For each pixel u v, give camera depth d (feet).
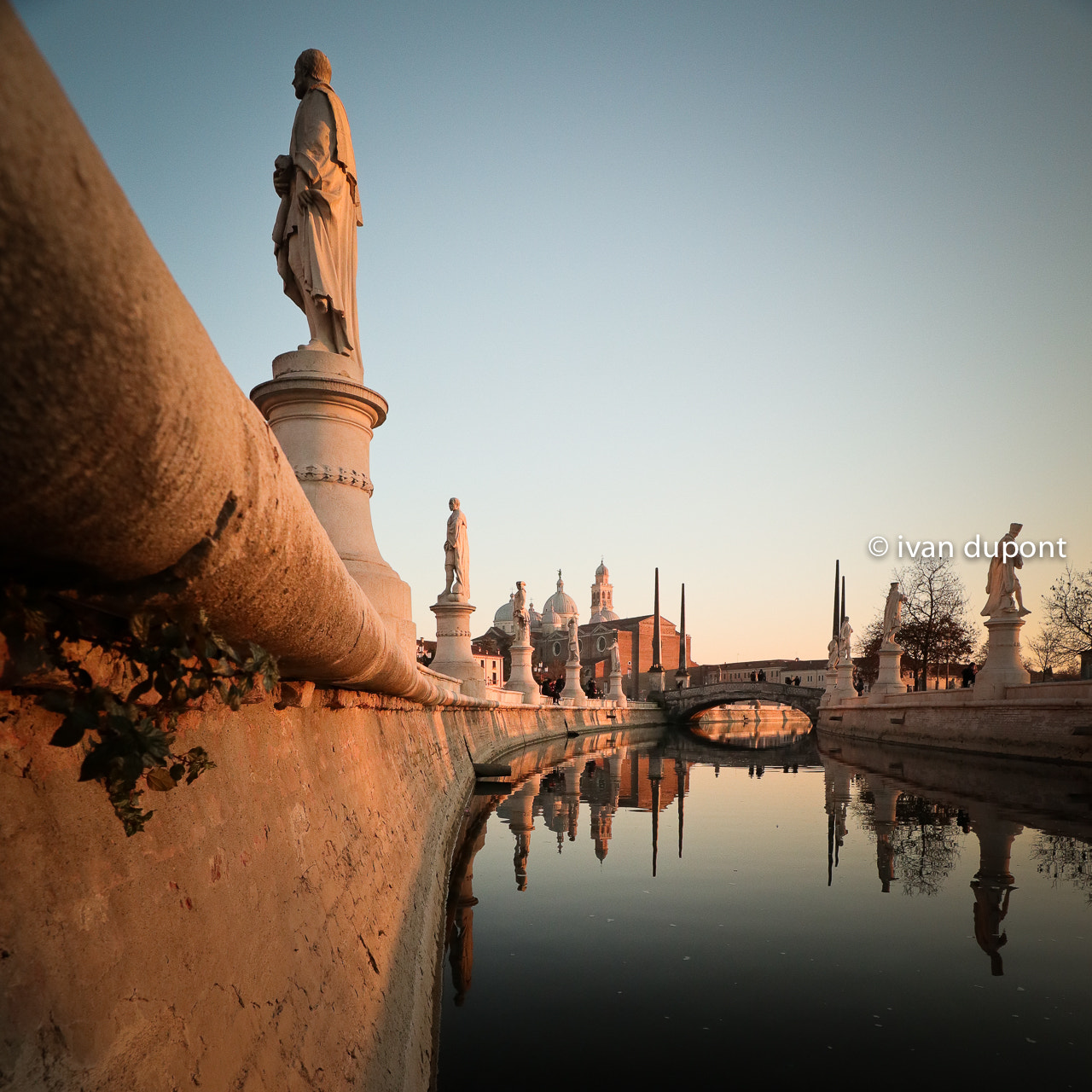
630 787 58.95
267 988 9.08
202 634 6.69
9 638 5.49
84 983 5.94
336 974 11.57
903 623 178.50
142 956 6.78
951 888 26.94
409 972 15.49
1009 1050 14.73
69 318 3.34
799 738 176.76
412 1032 13.83
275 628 8.38
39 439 3.74
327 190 27.45
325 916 12.12
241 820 9.96
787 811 45.34
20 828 5.90
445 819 33.27
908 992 17.63
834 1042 15.10
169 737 6.49
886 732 114.93
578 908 24.70
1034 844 34.58
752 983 18.26
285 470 7.04
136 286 3.70
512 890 27.04
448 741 48.67
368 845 16.84
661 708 270.26
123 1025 6.19
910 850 33.50
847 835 37.14
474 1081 13.53
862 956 20.10
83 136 3.27
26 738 6.23
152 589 5.85
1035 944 20.89
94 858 6.60
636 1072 13.79
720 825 40.55
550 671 411.34
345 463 27.81
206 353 4.77
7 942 5.40
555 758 89.61
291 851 11.57
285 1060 8.73
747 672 403.75
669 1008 16.75
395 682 21.85
